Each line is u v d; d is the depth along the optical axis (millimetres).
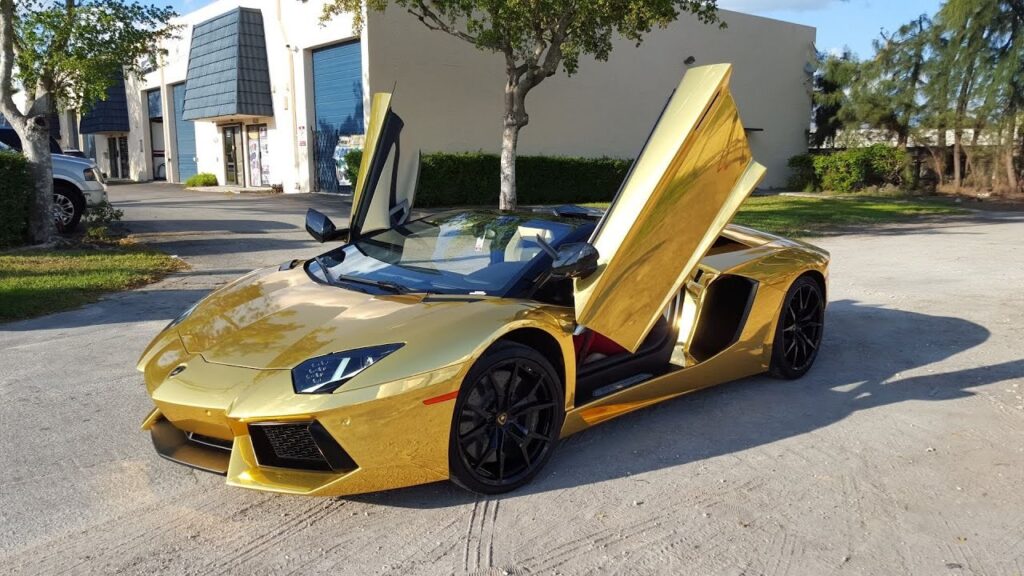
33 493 3256
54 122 33562
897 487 3379
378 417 2871
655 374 4141
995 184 24203
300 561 2744
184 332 3535
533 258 3898
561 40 13797
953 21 22953
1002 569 2730
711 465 3605
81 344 5672
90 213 11672
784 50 27969
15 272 8328
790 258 4859
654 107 24484
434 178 18250
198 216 14867
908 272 9180
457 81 19562
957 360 5352
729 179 3611
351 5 14695
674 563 2746
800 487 3377
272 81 21641
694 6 14203
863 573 2695
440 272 3912
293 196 20000
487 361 3150
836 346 5762
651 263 3500
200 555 2781
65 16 10266
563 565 2727
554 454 3725
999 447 3830
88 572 2666
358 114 19047
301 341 3139
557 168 20750
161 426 3438
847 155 25953
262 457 2977
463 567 2705
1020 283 8344
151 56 11734
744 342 4516
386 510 3131
